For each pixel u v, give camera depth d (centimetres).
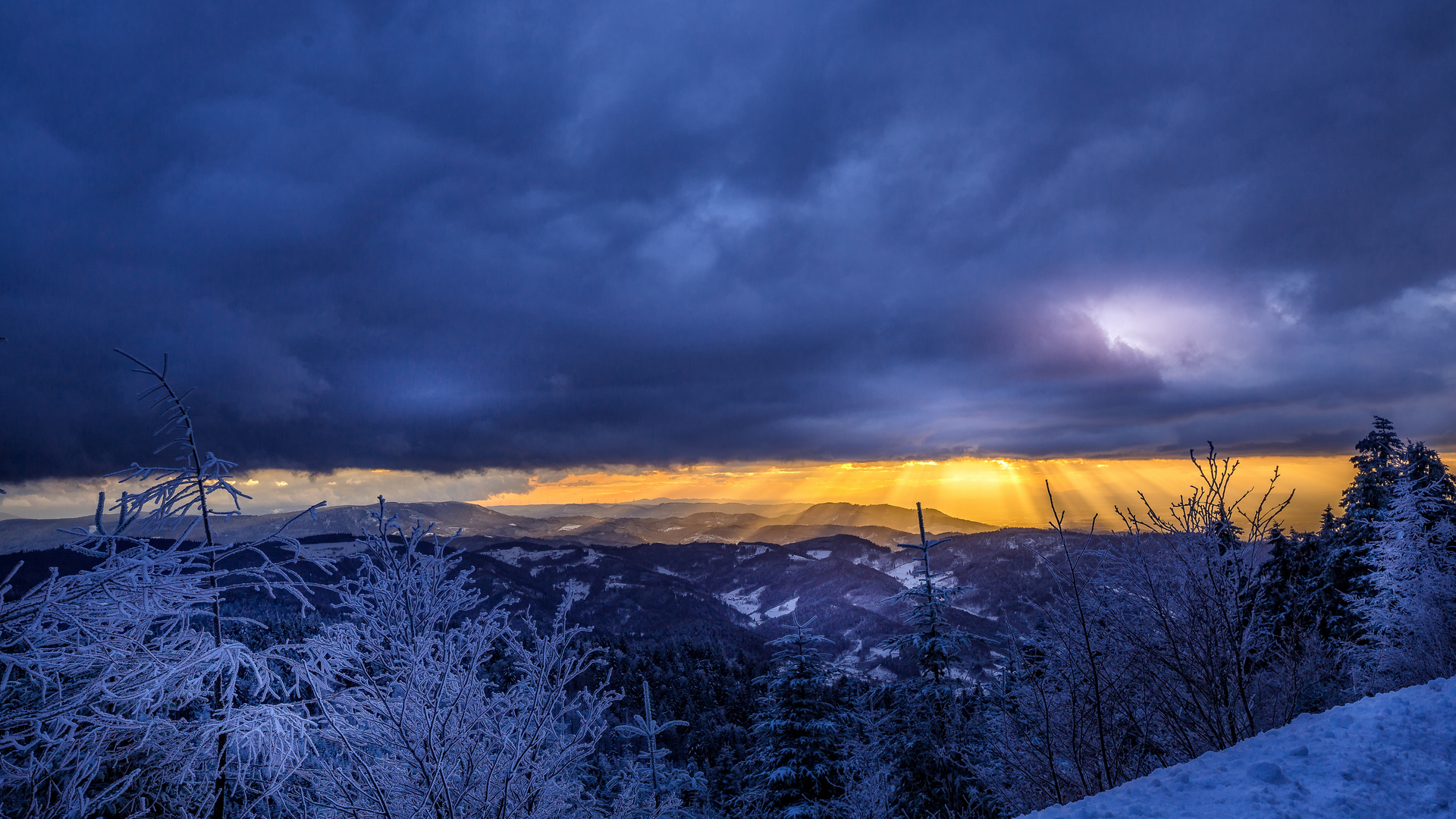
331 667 574
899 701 1389
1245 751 430
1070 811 399
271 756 496
